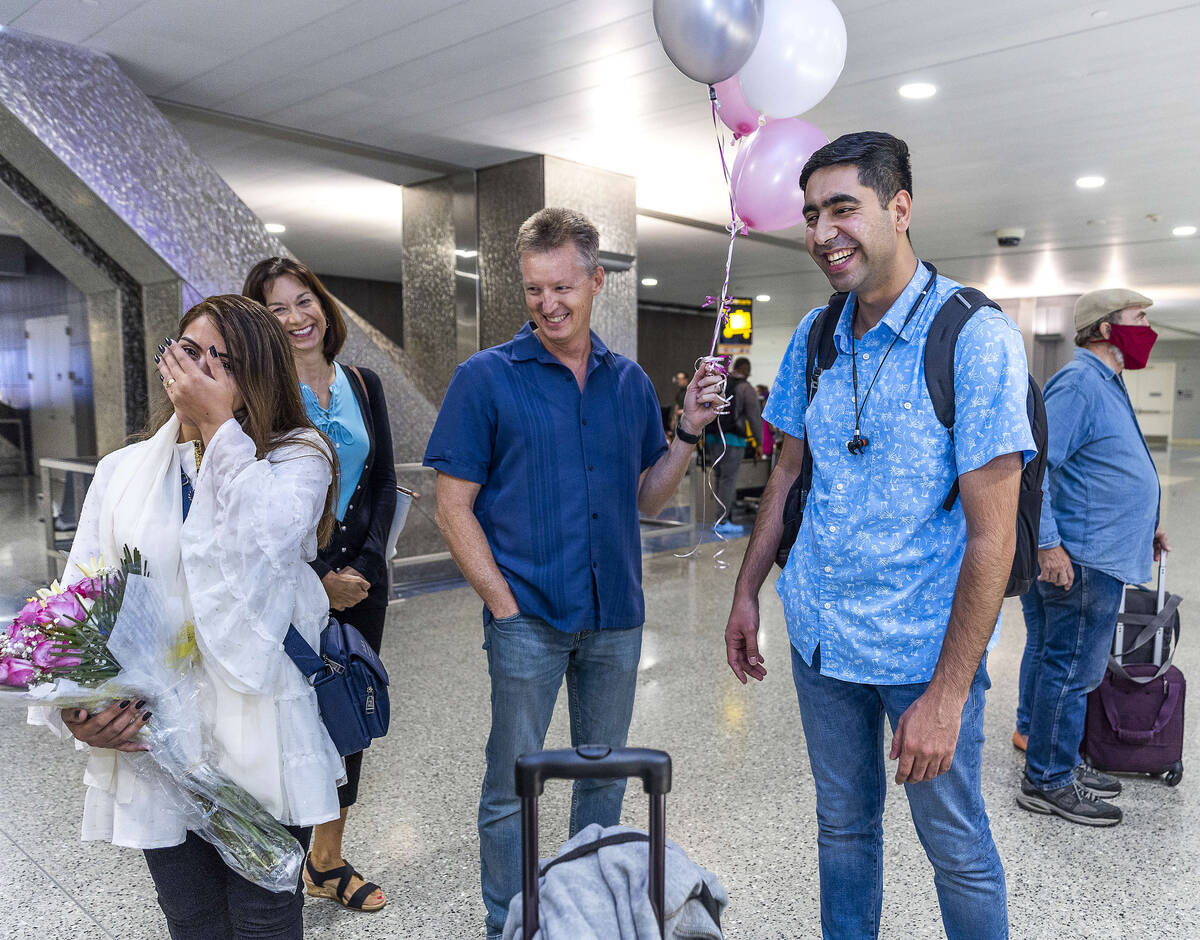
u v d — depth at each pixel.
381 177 7.04
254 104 5.30
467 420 1.82
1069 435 2.53
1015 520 1.35
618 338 7.09
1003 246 9.70
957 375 1.38
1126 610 2.86
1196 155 6.16
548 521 1.82
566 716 3.49
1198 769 2.98
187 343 1.32
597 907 1.02
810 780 2.87
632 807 2.68
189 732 1.29
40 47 4.28
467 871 2.34
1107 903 2.17
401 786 2.83
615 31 4.18
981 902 1.51
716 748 3.12
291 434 1.44
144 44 4.37
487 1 3.84
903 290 1.46
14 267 6.72
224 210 4.84
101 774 1.35
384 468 2.24
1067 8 3.83
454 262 7.01
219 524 1.30
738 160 2.32
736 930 2.06
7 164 4.75
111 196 4.43
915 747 1.37
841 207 1.40
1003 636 4.54
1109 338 2.59
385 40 4.30
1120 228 8.87
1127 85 4.78
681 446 1.99
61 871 2.31
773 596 5.54
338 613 2.11
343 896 2.17
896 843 2.48
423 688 3.73
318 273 12.78
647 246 10.23
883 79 4.70
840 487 1.51
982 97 4.98
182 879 1.40
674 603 5.29
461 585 5.73
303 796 1.37
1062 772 2.63
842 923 1.66
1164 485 13.19
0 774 2.92
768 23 2.18
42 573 5.26
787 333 20.55
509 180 6.59
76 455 6.68
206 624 1.28
